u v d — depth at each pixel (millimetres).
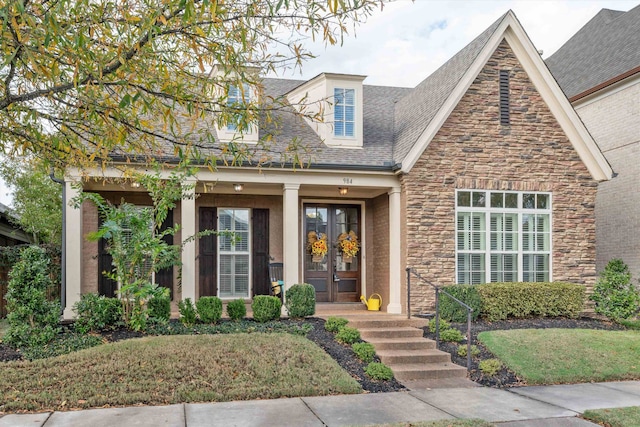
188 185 11070
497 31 13148
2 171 17469
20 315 9438
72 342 9477
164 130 5457
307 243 14609
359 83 14156
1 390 7285
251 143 12914
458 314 11758
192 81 6055
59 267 15250
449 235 12938
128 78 5184
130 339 9547
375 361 9336
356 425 6309
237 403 7230
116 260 10602
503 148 13422
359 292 14852
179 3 4480
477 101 13328
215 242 14211
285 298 12039
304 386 7840
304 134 14109
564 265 13578
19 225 18609
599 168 13750
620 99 15930
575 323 12188
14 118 5859
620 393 8016
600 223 16719
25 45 4504
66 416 6562
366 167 12680
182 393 7414
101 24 5062
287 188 12586
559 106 13633
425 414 6848
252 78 5520
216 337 9609
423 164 12906
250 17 5188
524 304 12344
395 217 13070
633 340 10570
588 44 19781
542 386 8484
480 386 8469
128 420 6418
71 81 5312
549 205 13641
